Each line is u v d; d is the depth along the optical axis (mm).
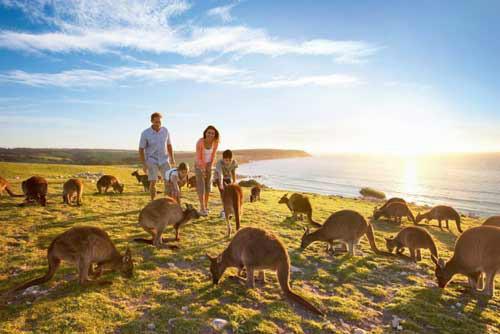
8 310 4332
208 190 11242
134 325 4141
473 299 5938
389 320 4977
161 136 10570
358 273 6938
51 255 5020
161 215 7465
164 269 6242
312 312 4938
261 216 12578
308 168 135750
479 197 50656
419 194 54531
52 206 11430
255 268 5555
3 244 7004
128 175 30641
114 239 7762
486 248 6039
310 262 7461
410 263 8070
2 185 12430
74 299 4699
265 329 4297
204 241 8133
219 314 4613
